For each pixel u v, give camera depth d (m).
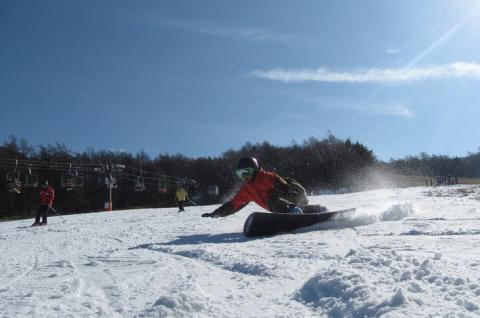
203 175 72.75
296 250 5.25
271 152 75.19
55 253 7.51
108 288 3.83
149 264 4.99
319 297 3.02
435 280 2.98
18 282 4.42
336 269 3.34
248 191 8.27
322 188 65.38
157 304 2.99
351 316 2.57
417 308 2.46
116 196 65.19
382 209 9.12
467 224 7.10
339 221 7.77
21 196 56.03
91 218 19.56
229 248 5.84
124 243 8.27
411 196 23.25
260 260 4.68
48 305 3.26
